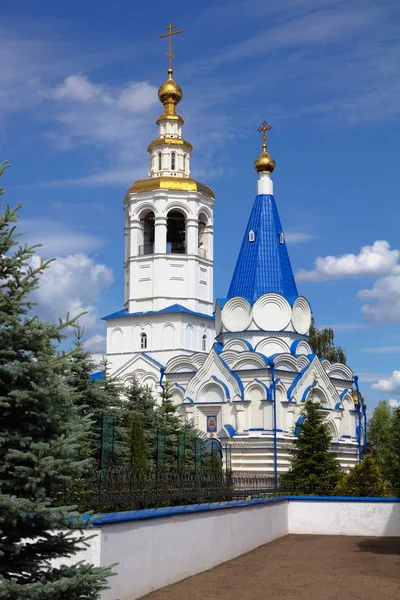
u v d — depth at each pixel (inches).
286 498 1326.3
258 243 2191.2
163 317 2359.7
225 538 947.3
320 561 943.7
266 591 725.9
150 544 714.8
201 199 2443.4
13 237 473.4
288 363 2075.5
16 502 412.5
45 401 453.4
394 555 1005.2
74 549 471.8
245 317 2134.6
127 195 2443.4
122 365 2372.0
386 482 1428.4
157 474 845.8
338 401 2158.0
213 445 1549.0
